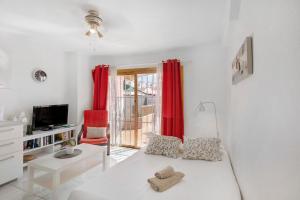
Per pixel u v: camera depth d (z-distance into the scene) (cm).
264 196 102
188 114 392
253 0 128
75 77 440
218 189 168
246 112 151
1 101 318
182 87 391
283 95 77
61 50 421
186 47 388
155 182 170
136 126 455
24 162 319
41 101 386
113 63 468
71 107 445
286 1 74
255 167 122
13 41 332
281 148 79
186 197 154
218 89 366
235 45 220
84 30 296
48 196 239
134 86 454
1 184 261
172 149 267
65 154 267
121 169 216
